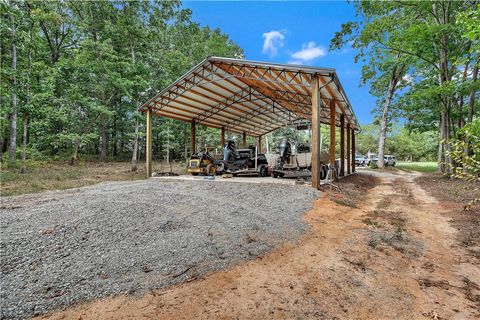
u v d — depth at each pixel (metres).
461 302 2.42
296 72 8.45
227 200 6.41
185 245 3.51
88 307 2.20
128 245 3.48
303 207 5.94
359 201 7.34
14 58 11.77
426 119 17.08
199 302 2.29
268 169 13.41
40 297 2.31
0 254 3.11
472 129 5.50
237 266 2.99
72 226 4.09
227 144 13.91
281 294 2.44
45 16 12.62
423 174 16.61
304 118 17.88
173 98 12.28
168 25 23.94
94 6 18.62
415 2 12.97
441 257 3.45
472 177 3.47
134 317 2.07
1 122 12.03
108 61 15.83
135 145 15.60
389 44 14.00
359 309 2.25
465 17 4.75
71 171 13.04
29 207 5.27
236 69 10.06
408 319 2.14
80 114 17.56
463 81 11.76
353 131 17.86
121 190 7.49
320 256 3.34
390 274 2.92
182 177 11.98
